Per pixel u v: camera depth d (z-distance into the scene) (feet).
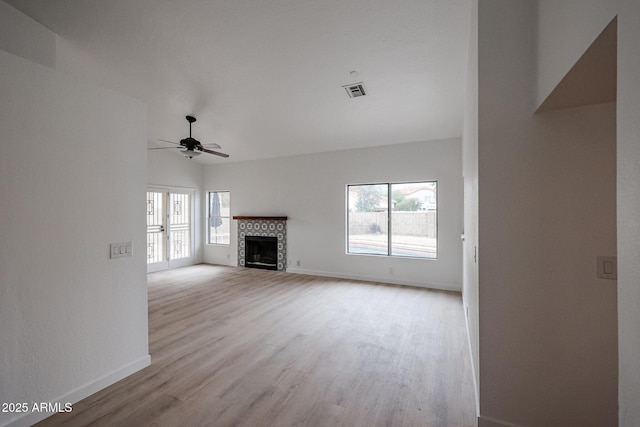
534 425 5.30
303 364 8.17
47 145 5.98
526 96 5.30
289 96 12.60
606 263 4.90
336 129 15.83
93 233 6.80
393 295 14.92
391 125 14.88
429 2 7.39
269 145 19.02
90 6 7.75
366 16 7.97
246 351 8.93
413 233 17.19
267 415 6.12
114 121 7.24
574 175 5.07
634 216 2.13
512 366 5.42
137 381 7.27
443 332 10.37
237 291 15.76
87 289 6.67
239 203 23.08
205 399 6.61
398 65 10.00
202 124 16.19
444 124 14.43
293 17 8.14
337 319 11.62
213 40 9.25
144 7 7.88
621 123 2.30
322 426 5.82
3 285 5.36
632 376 2.13
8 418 5.40
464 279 12.71
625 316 2.22
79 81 6.54
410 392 6.92
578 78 3.89
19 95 5.56
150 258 20.92
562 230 5.13
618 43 2.39
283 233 20.90
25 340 5.64
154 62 10.51
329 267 19.31
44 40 8.34
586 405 5.03
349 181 18.62
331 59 9.90
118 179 7.32
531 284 5.29
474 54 6.56
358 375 7.63
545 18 4.61
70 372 6.33
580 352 5.05
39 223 5.85
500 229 5.48
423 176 16.52
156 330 10.52
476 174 6.03
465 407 6.40
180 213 23.09
